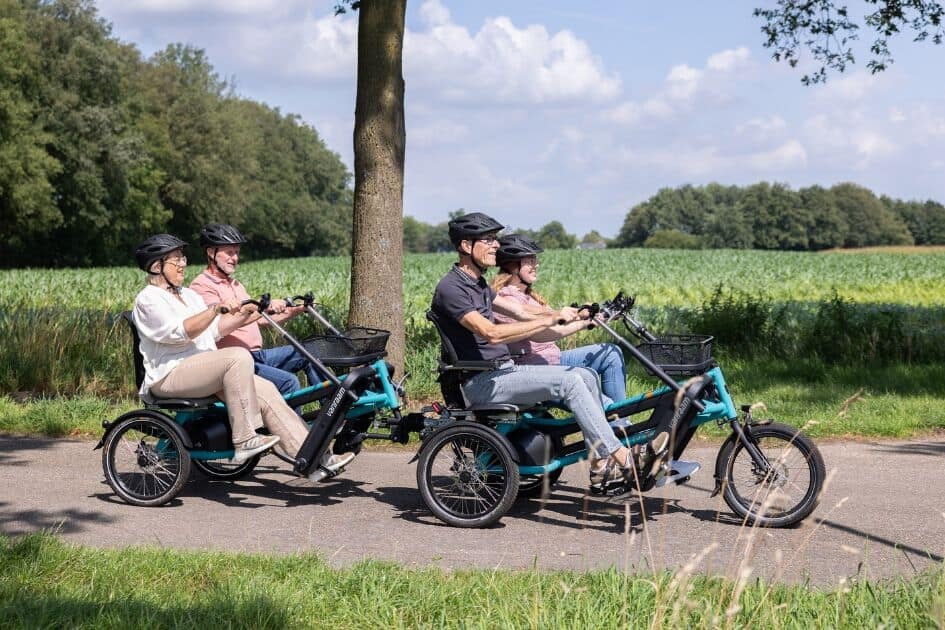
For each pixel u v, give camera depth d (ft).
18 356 34.47
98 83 197.67
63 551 14.61
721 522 17.92
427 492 17.95
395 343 28.66
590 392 17.60
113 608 12.00
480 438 17.62
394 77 28.22
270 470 22.99
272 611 12.03
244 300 20.77
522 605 12.08
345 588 13.10
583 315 17.88
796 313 49.90
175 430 19.07
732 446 17.71
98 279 117.19
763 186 618.03
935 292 107.24
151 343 19.51
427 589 12.93
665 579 13.06
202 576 13.82
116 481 19.49
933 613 11.14
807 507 17.12
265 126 349.61
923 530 17.26
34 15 188.96
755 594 12.22
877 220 602.03
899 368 37.42
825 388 33.58
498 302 19.19
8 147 172.65
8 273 143.02
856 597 12.30
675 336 18.30
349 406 19.01
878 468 22.41
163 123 239.91
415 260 203.72
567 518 18.44
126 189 208.13
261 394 19.31
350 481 21.75
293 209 341.62
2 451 24.18
